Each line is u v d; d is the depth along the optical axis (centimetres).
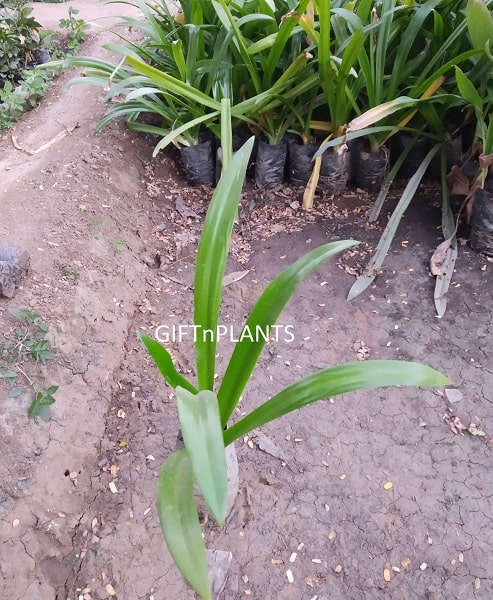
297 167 219
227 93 205
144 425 139
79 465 126
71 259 164
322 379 81
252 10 203
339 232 204
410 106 190
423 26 201
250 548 117
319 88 213
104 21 361
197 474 58
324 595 109
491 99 172
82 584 110
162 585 109
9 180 193
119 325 159
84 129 228
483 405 145
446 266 182
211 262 90
